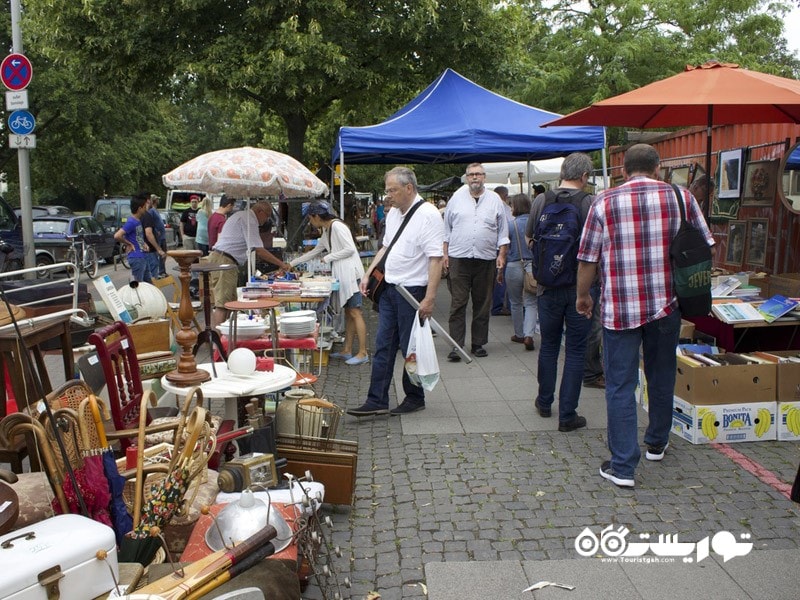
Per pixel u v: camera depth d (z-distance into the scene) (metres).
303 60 11.38
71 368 4.45
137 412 4.05
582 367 5.05
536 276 5.08
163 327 5.60
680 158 9.70
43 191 40.41
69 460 2.70
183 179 6.93
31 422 2.74
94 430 2.92
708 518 3.78
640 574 3.27
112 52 11.97
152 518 2.65
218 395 3.66
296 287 7.22
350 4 12.05
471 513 3.93
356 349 8.45
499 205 7.48
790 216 7.25
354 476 3.93
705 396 4.79
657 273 4.07
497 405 5.87
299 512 3.06
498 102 9.18
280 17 11.70
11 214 15.82
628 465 4.16
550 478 4.35
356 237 14.52
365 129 8.48
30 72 10.79
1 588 1.99
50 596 2.09
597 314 6.14
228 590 2.29
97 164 33.78
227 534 2.71
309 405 4.32
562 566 3.36
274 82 11.34
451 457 4.74
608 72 19.31
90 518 2.61
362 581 3.29
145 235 11.80
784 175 7.14
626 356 4.13
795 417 4.83
